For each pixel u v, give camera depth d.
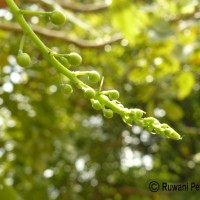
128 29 0.59
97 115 0.95
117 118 0.98
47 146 0.77
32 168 0.81
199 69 0.67
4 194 0.57
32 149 0.75
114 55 0.85
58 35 0.67
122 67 0.84
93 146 0.99
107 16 0.87
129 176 1.01
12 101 0.72
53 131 0.77
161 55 0.65
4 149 0.76
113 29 0.85
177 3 0.75
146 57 0.70
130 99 0.86
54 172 0.95
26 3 0.66
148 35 0.62
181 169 0.95
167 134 0.22
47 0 0.61
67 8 0.70
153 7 0.74
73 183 1.00
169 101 0.77
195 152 0.96
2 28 0.62
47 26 0.82
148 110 0.78
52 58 0.23
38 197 0.86
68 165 0.95
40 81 0.74
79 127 0.94
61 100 0.76
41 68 0.73
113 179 1.03
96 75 0.23
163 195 0.83
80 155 0.96
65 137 0.86
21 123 0.74
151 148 1.00
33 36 0.23
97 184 1.03
